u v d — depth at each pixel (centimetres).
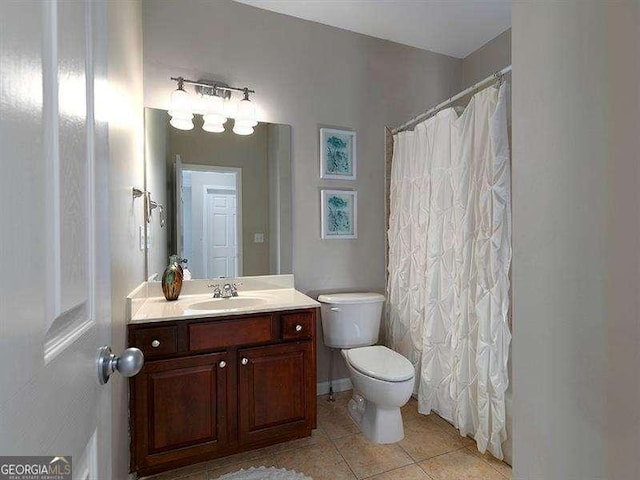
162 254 204
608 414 61
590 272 63
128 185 149
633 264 57
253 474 160
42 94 43
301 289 239
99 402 66
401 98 269
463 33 256
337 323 224
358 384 187
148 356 152
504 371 166
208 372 162
